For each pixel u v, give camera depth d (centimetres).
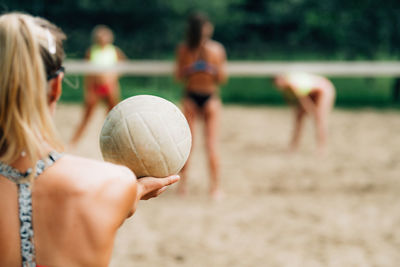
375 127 1000
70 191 111
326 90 746
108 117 147
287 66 1046
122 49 2131
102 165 119
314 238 437
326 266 380
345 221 480
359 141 866
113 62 794
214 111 536
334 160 730
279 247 417
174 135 144
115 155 142
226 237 439
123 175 119
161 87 1470
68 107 1204
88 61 793
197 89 522
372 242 428
